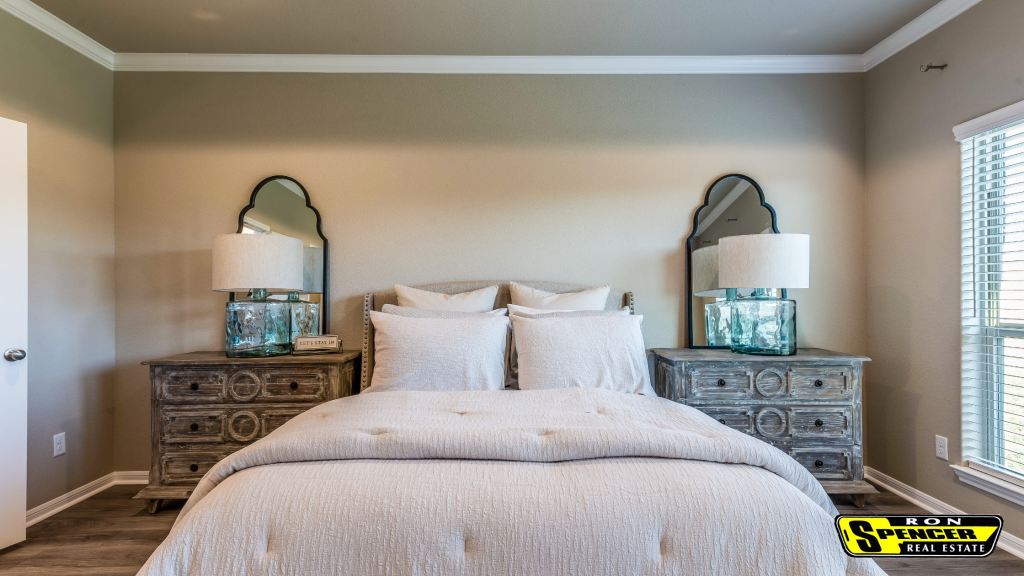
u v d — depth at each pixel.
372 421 1.79
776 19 2.86
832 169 3.32
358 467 1.52
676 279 3.33
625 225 3.33
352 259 3.31
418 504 1.38
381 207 3.32
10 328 2.34
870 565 1.34
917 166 2.89
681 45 3.16
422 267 3.32
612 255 3.33
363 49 3.19
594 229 3.33
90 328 3.05
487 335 2.65
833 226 3.32
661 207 3.33
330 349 2.99
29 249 2.70
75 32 2.93
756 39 3.09
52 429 2.80
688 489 1.43
